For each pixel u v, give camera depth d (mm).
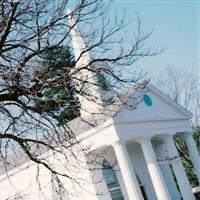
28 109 12211
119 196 34344
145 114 34219
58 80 11742
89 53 13258
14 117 11953
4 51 12078
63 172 30562
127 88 14289
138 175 38594
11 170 35094
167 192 33344
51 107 12547
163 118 36125
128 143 35406
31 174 34469
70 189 31594
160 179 33375
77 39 13406
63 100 12211
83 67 12703
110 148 33719
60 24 12742
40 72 11836
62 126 13555
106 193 31281
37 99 11875
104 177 33969
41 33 12367
